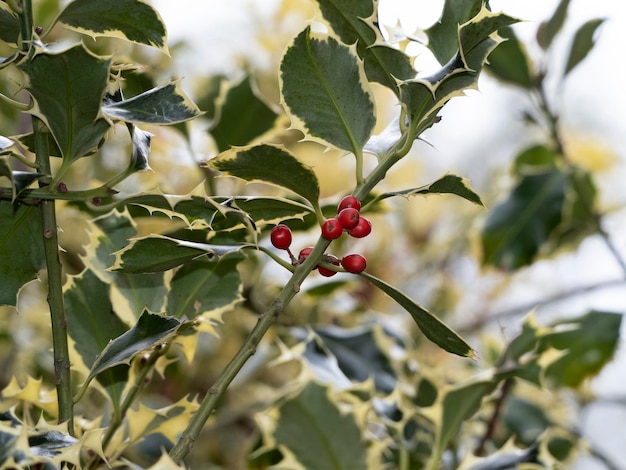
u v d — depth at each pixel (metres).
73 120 0.50
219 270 0.62
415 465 0.78
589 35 0.93
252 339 0.52
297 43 0.53
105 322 0.61
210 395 0.51
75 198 0.51
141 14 0.53
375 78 0.55
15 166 0.76
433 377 0.80
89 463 0.60
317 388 0.69
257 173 0.52
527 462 0.67
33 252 0.56
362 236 0.52
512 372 0.70
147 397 0.93
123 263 0.52
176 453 0.51
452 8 0.54
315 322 0.94
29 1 0.52
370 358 0.81
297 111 0.54
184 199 0.50
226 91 0.75
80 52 0.48
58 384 0.53
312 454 0.68
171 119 0.51
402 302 0.52
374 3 0.53
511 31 0.95
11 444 0.46
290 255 0.52
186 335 0.62
